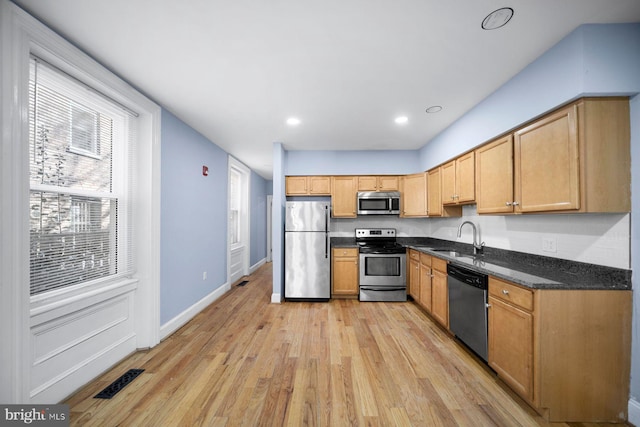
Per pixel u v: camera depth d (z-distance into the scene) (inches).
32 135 63.2
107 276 84.6
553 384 63.7
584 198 63.4
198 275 136.0
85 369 75.2
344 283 160.2
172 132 112.2
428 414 65.6
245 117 116.2
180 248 118.6
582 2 55.1
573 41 63.4
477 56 73.3
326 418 64.1
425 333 111.6
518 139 83.0
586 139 63.7
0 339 53.4
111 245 87.0
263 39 66.5
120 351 88.1
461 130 115.4
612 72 61.6
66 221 71.9
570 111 65.6
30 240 62.9
